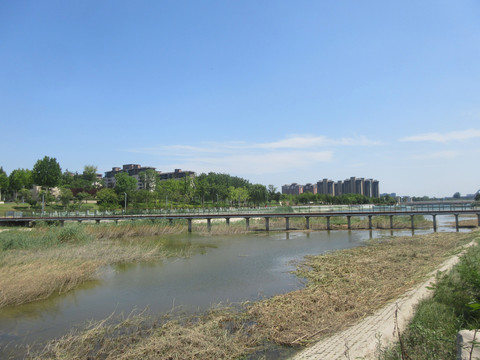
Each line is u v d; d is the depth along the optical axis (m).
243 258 29.72
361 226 59.41
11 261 23.44
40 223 48.50
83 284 20.98
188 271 24.55
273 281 21.34
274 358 10.09
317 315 13.19
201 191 106.88
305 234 49.72
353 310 12.87
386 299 13.77
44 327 13.98
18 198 115.25
